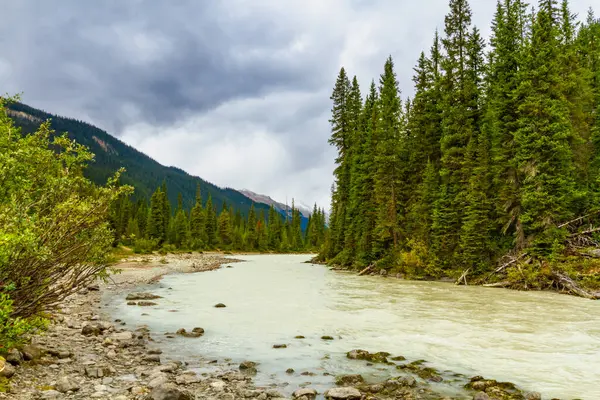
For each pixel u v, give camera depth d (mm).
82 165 9375
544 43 26625
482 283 25703
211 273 35750
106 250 9227
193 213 102938
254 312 15367
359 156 44969
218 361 9141
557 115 24719
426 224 31953
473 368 8609
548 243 24500
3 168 7496
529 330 12109
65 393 6430
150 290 22562
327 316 14531
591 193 26906
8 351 7547
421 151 37938
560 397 6973
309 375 8188
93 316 14039
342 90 52625
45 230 7871
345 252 41875
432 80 40781
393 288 23547
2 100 9680
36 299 8086
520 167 25875
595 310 15609
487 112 31328
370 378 8008
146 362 8734
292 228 133125
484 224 27875
